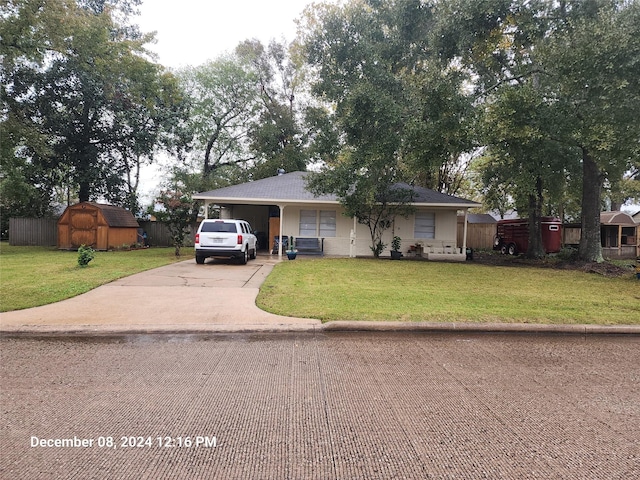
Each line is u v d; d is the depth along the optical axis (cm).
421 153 1166
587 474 249
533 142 1247
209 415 322
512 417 329
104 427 300
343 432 298
